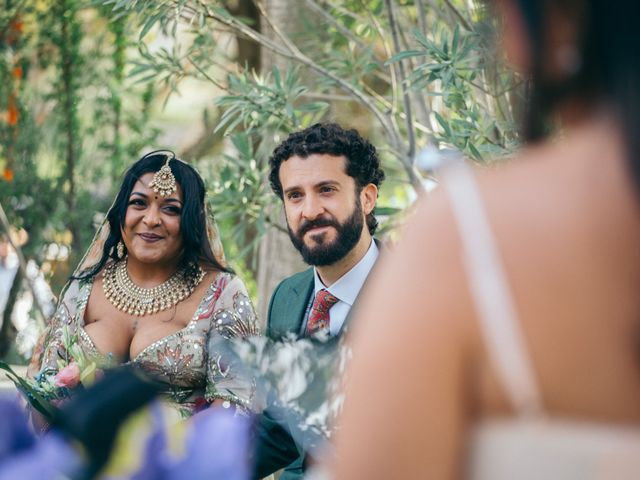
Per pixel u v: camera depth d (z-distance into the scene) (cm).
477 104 352
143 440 129
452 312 86
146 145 645
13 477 126
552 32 91
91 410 129
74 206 645
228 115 396
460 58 340
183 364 338
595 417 85
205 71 439
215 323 347
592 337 85
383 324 89
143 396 131
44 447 129
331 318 288
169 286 352
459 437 87
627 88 86
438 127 445
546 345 85
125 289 353
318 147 294
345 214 292
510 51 95
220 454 132
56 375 322
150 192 348
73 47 640
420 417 87
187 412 327
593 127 90
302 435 177
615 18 87
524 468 85
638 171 85
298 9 484
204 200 356
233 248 611
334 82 414
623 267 85
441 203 90
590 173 88
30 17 642
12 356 630
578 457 84
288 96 395
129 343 349
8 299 640
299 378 178
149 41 624
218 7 407
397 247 93
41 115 649
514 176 90
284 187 299
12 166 646
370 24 457
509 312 86
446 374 87
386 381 87
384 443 87
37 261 646
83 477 127
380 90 605
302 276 306
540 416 85
